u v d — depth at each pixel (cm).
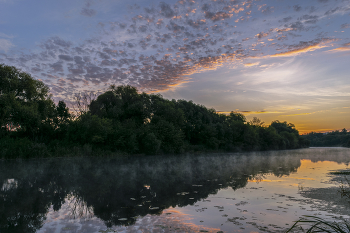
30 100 3497
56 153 2847
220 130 5603
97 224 540
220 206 688
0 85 3212
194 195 838
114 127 3588
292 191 898
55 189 947
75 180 1163
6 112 2856
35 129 3203
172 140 3972
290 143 9256
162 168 1727
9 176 1293
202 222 545
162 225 528
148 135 3528
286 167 1830
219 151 5356
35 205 711
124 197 812
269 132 7581
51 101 3641
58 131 3447
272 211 631
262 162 2342
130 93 4406
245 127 6431
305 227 504
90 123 3238
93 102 4053
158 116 4281
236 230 492
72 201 759
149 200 767
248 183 1083
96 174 1380
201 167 1816
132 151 3434
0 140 2672
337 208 657
